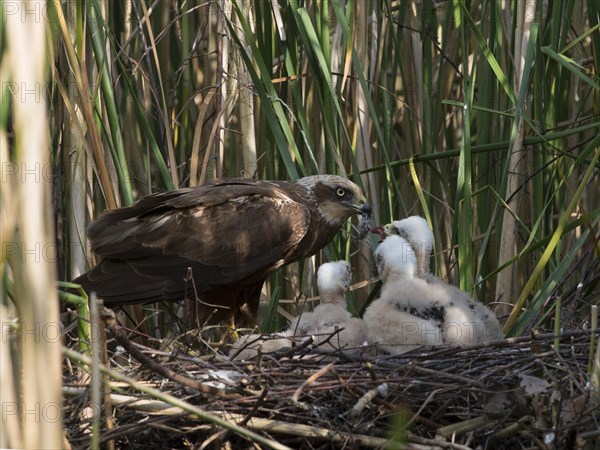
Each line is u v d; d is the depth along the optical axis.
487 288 11.34
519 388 7.14
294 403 6.82
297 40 11.55
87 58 10.43
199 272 10.04
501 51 10.62
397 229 9.88
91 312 6.17
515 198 10.44
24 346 4.82
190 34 12.81
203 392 6.91
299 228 10.34
